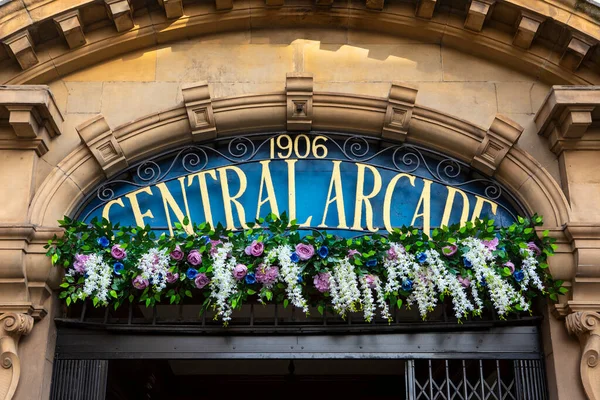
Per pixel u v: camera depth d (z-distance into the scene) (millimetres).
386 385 10352
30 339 6461
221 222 6992
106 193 7137
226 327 6609
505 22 7281
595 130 6984
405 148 7305
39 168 6984
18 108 6668
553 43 7219
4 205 6691
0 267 6434
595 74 7203
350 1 7402
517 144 7125
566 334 6512
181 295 6547
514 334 6711
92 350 6633
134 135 7082
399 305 6457
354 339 6656
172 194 7102
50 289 6605
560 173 7055
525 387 6559
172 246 6480
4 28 6844
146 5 7312
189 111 7109
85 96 7309
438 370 8531
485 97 7371
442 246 6582
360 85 7359
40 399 6309
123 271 6500
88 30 7270
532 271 6480
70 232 6559
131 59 7457
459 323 6594
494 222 6988
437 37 7492
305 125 7258
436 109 7184
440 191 7164
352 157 7270
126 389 9070
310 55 7477
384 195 7102
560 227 6695
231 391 10453
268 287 6465
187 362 9961
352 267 6434
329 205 7062
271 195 7082
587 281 6504
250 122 7227
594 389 6230
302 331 6633
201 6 7379
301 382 10414
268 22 7535
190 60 7449
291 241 6531
